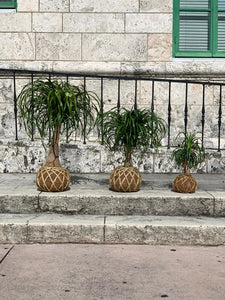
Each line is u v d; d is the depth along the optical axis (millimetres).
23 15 6605
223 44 7035
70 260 3166
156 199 4020
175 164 5730
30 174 5531
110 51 6645
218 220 3863
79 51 6633
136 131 4168
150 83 6621
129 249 3469
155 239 3627
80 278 2809
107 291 2605
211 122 6637
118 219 3824
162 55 6680
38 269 2967
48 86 4352
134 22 6633
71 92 4199
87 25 6617
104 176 5391
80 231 3615
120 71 6516
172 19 6684
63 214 4016
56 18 6605
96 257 3244
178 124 6633
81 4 6590
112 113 4324
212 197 4027
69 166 5723
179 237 3629
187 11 6980
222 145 6152
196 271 2969
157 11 6641
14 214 3986
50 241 3613
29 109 4289
